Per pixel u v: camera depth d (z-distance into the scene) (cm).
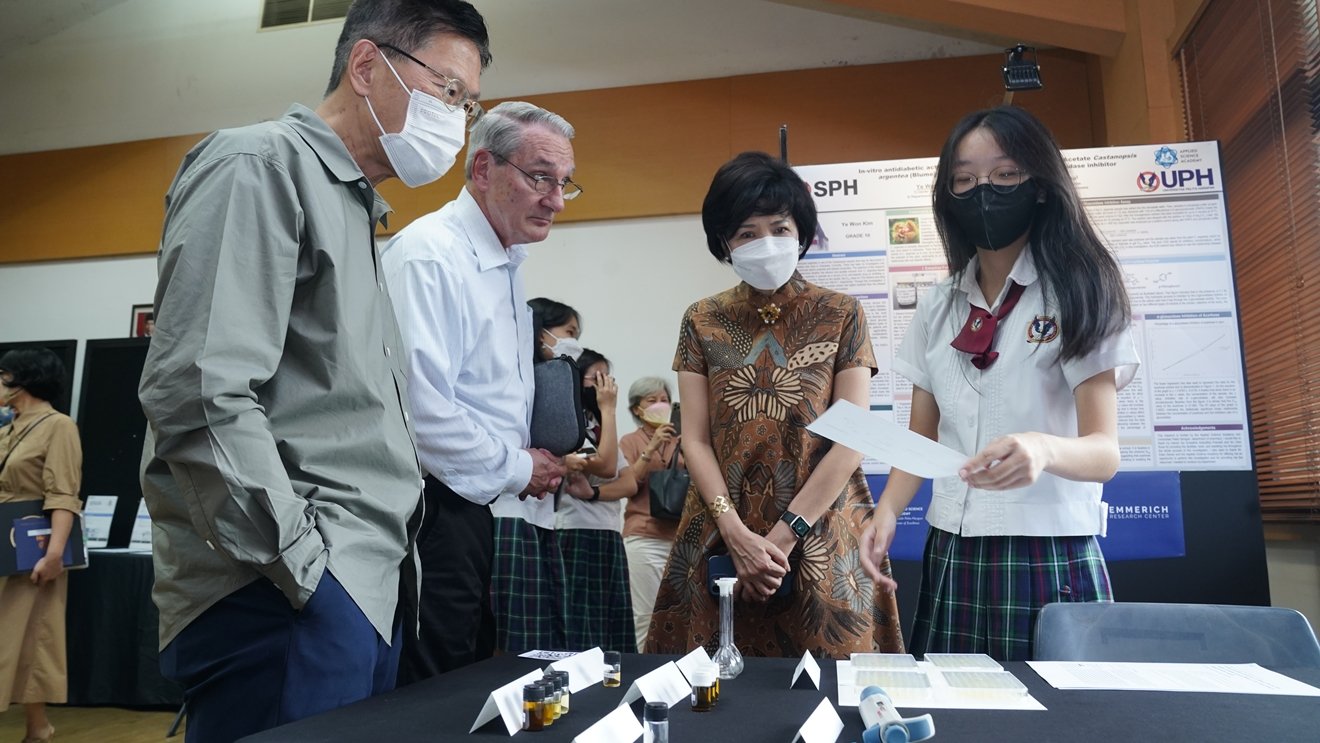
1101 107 473
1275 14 285
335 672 107
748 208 185
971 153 160
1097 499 159
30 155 636
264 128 124
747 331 193
